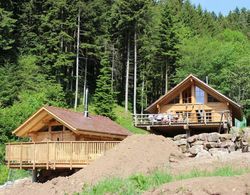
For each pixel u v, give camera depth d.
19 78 53.53
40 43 61.03
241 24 105.31
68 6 61.28
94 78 68.50
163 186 12.38
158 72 68.31
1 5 60.31
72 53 60.59
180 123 34.50
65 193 15.94
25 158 27.61
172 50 64.62
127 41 66.88
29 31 61.44
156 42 65.62
